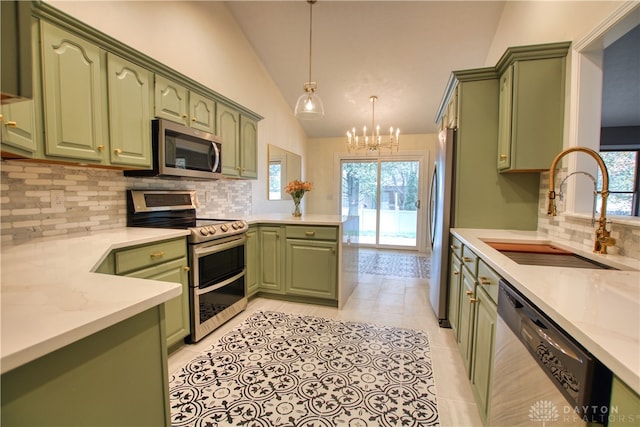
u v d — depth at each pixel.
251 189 3.86
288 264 2.94
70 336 0.58
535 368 0.86
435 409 1.54
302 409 1.54
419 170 5.54
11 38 0.57
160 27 2.50
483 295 1.50
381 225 5.86
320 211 6.00
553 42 1.98
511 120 2.04
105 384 0.69
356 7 3.13
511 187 2.36
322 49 3.73
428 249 5.56
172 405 1.55
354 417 1.49
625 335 0.63
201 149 2.48
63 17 1.52
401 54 3.70
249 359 1.98
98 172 2.03
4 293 0.78
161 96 2.16
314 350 2.10
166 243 1.90
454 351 2.11
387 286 3.54
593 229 1.62
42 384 0.56
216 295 2.37
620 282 1.01
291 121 5.04
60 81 1.53
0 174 1.54
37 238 1.67
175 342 2.01
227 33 3.33
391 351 2.10
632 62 2.75
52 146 1.50
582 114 1.80
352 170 5.94
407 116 4.97
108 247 1.43
